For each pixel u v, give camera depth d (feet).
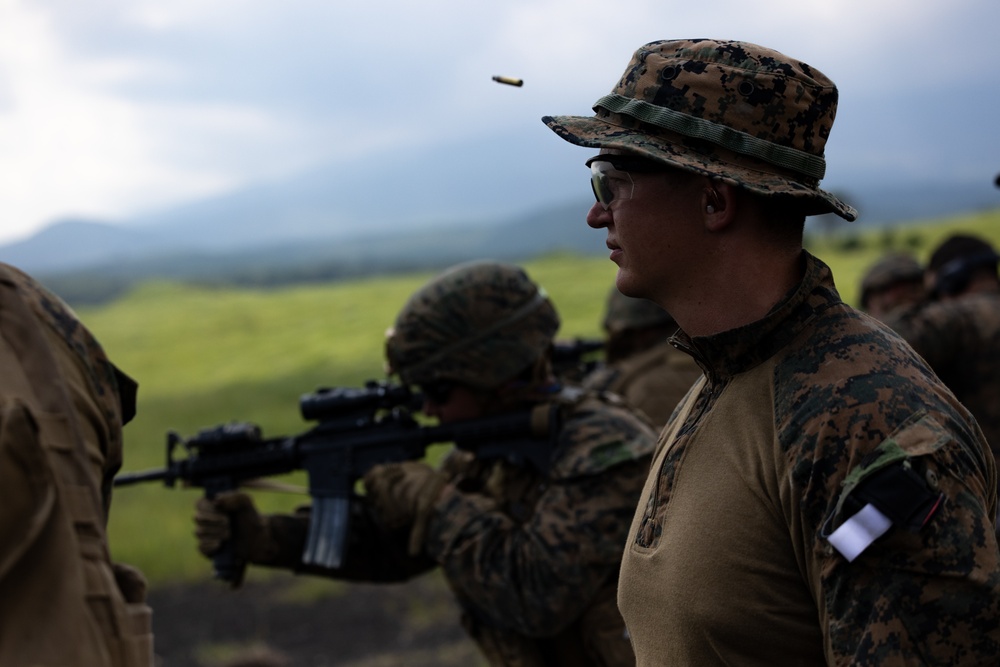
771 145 5.63
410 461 10.64
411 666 21.47
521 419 10.12
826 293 5.66
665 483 5.94
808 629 5.31
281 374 102.32
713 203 5.76
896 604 4.75
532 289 10.76
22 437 3.74
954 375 14.94
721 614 5.39
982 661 4.71
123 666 3.86
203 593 28.04
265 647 22.50
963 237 16.43
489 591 9.64
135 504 37.86
